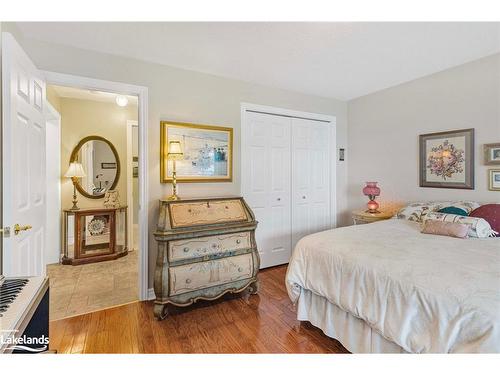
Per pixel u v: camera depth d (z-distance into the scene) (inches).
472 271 54.4
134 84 97.4
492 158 99.3
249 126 126.1
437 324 46.9
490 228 85.0
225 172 117.2
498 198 98.6
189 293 86.4
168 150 102.8
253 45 88.7
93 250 145.7
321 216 151.3
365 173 148.6
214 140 114.0
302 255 80.6
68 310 90.5
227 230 93.5
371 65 106.7
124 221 155.3
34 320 41.0
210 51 92.7
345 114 158.4
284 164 137.6
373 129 143.4
